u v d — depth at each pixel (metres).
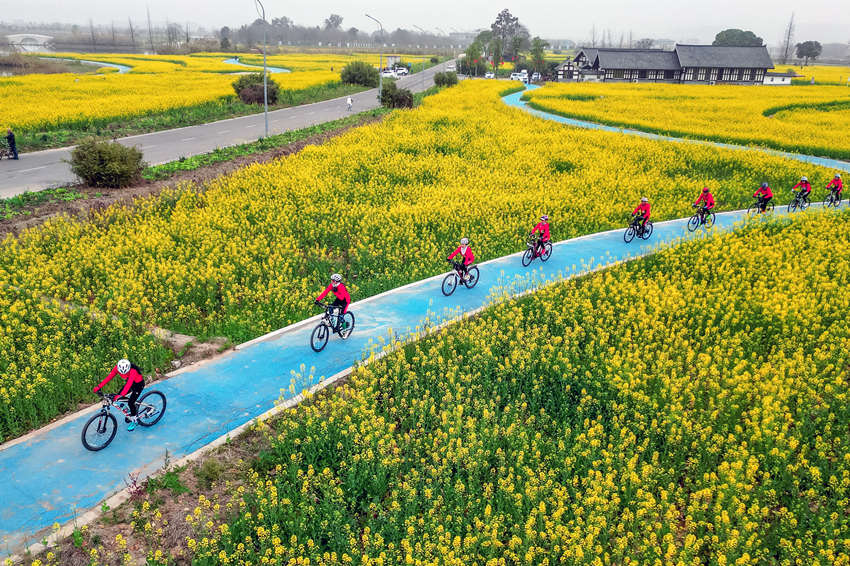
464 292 15.82
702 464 9.17
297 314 14.02
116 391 10.66
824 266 16.83
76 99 52.22
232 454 9.00
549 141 40.25
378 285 16.05
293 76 86.75
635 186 28.22
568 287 15.69
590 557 7.28
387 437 9.25
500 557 7.54
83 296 14.78
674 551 7.25
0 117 38.03
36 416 9.65
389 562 7.26
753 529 7.73
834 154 37.94
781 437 8.92
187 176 27.27
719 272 16.66
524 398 10.80
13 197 22.30
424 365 11.71
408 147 35.88
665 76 108.56
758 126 48.34
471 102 60.84
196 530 7.41
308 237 19.50
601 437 9.68
